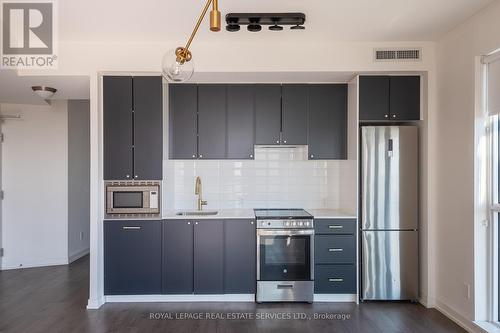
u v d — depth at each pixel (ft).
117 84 12.46
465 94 10.43
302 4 9.20
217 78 12.93
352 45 12.05
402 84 12.57
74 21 10.21
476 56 9.98
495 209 9.82
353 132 12.90
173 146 13.44
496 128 9.99
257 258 12.49
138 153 12.46
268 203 14.71
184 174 14.60
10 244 16.71
